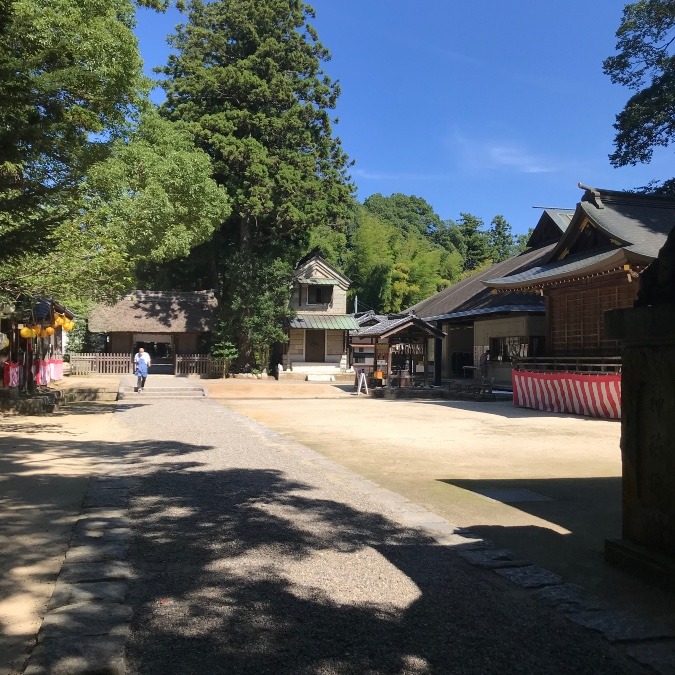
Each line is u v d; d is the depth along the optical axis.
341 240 48.91
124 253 14.05
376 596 3.76
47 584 3.77
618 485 7.34
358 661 2.96
